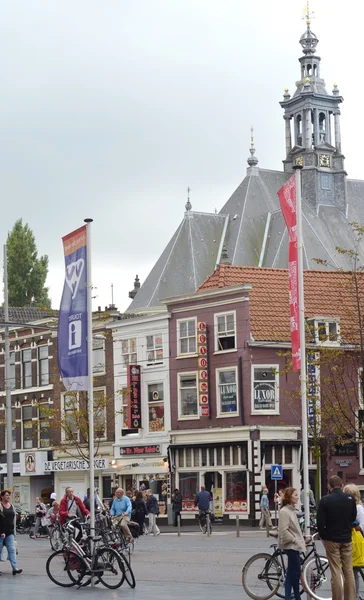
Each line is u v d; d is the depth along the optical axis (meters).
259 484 61.62
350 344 57.53
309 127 98.81
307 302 65.62
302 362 30.17
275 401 63.25
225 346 65.00
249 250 88.81
